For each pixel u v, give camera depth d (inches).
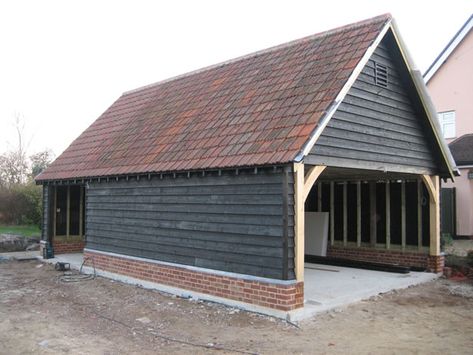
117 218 514.3
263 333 317.1
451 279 495.8
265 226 353.7
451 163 506.9
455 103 951.6
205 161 390.6
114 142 573.9
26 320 362.9
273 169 345.4
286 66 453.7
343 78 370.3
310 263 578.2
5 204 1106.1
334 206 607.2
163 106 573.6
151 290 453.1
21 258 668.1
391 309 377.7
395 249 545.3
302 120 356.2
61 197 693.3
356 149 402.6
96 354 286.5
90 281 509.0
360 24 430.3
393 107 453.1
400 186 545.0
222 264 387.9
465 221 804.6
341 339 305.7
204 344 301.0
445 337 312.2
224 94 487.5
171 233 440.8
